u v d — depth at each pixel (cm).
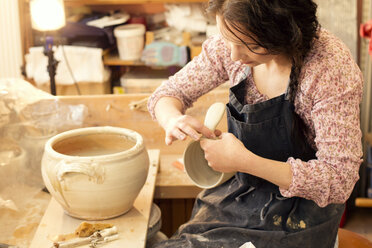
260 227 118
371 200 251
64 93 279
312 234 116
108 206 118
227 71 126
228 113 122
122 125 187
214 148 107
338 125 103
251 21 93
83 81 274
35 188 142
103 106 184
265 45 96
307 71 107
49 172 116
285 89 113
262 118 114
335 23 270
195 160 123
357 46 282
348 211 286
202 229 124
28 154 150
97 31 277
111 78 309
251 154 105
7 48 300
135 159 119
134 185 119
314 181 103
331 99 104
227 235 119
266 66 116
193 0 272
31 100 160
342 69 105
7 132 147
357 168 106
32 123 157
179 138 109
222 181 118
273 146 117
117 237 113
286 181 104
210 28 277
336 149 104
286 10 93
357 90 105
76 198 116
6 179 137
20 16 283
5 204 129
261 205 121
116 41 295
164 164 181
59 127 168
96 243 111
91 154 134
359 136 106
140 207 128
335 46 107
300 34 95
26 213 131
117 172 115
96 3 271
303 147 117
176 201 187
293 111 112
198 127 111
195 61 130
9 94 155
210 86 131
